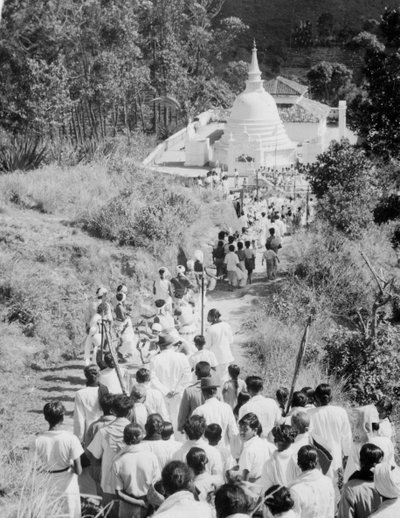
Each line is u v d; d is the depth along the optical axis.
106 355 12.29
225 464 9.98
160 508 6.96
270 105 71.56
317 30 140.00
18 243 22.61
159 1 85.81
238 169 68.19
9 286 19.59
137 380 11.29
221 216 30.88
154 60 86.81
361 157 34.00
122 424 9.76
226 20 100.25
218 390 11.48
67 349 18.78
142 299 22.62
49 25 67.25
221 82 103.50
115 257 23.36
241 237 28.09
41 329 18.83
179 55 90.25
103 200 27.97
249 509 6.65
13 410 14.67
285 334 20.19
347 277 24.70
